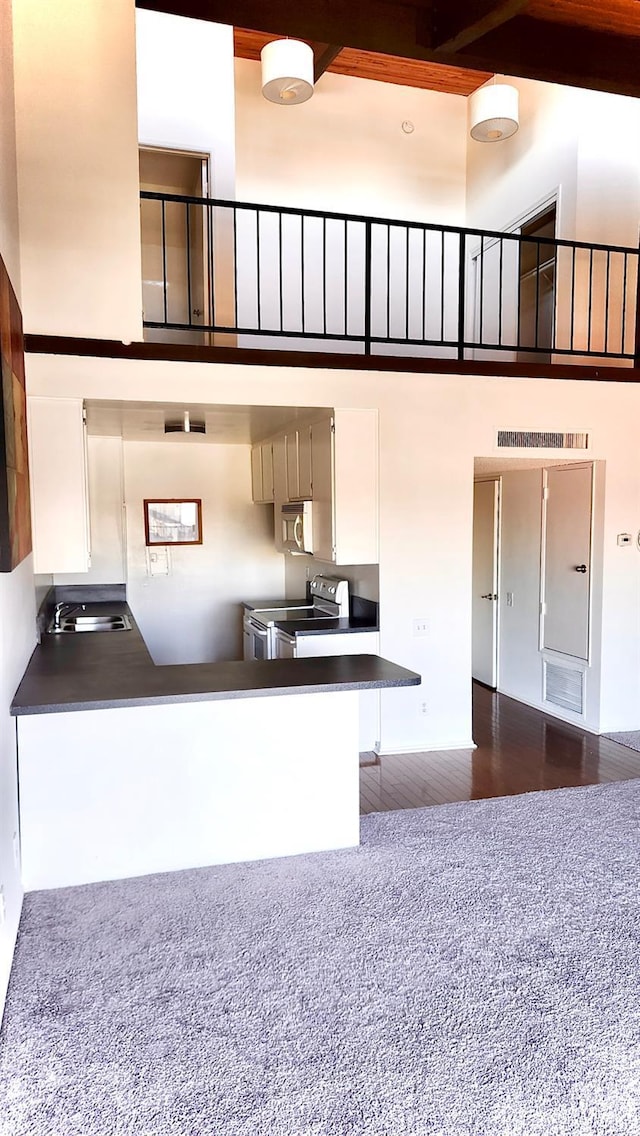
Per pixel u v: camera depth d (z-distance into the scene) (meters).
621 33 3.95
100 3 3.38
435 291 6.96
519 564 6.12
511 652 6.29
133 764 2.98
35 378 3.79
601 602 5.13
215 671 3.22
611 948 2.51
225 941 2.54
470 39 3.42
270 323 6.37
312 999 2.23
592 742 5.00
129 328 3.50
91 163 3.42
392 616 4.68
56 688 2.90
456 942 2.54
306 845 3.25
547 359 6.02
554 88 5.67
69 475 3.84
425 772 4.39
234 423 5.08
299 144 6.40
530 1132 1.73
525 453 4.86
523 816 3.69
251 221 6.25
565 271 5.54
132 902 2.80
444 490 4.70
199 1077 1.91
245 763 3.13
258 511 6.45
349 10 3.44
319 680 3.02
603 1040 2.05
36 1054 2.00
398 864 3.14
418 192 6.84
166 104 5.43
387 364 4.48
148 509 6.14
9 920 2.40
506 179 6.37
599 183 5.46
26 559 3.29
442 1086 1.87
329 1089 1.87
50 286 3.39
